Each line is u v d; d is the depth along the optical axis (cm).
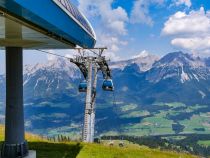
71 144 3027
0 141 2916
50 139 3428
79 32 1753
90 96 3941
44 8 1132
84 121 3928
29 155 2170
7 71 2091
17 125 2103
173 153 3419
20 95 2112
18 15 1151
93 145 3092
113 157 2691
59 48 2380
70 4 1620
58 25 1309
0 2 921
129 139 17875
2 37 1905
